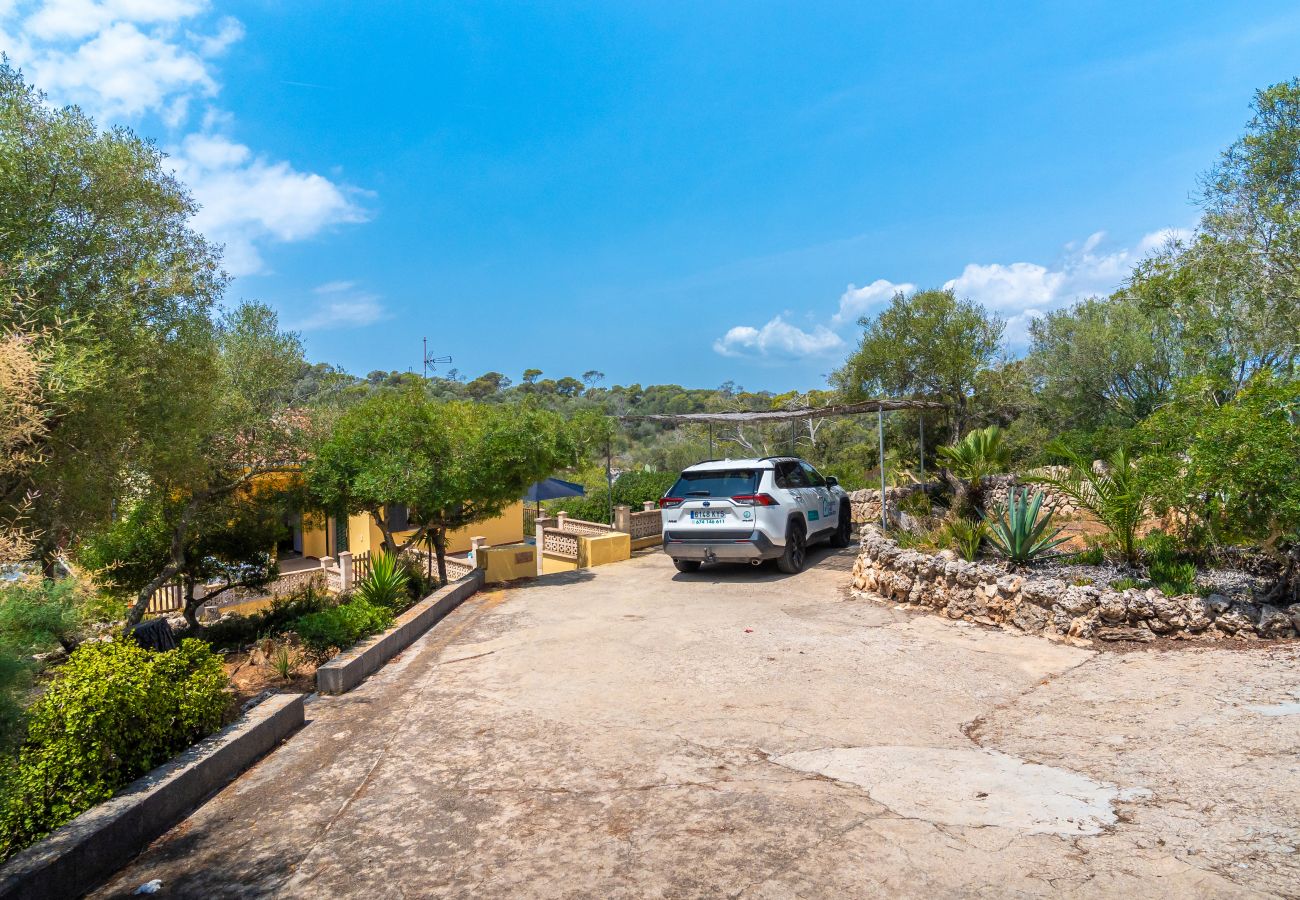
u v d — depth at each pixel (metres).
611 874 3.13
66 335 5.17
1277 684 4.79
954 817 3.42
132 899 3.24
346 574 15.84
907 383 20.98
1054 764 3.99
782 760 4.29
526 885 3.10
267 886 3.26
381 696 6.15
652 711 5.32
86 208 6.26
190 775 4.17
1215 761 3.78
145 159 6.77
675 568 12.66
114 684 4.25
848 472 20.97
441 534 12.40
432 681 6.49
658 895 2.94
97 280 6.18
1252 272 11.62
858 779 3.94
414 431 11.09
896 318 20.75
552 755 4.58
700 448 33.84
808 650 6.72
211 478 9.40
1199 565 7.27
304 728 5.46
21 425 4.19
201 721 4.75
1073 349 21.25
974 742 4.43
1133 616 6.23
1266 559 6.91
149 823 3.79
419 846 3.53
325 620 7.49
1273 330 11.87
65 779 3.86
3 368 4.09
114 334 6.14
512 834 3.58
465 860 3.36
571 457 12.83
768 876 3.02
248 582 12.11
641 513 16.95
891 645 6.74
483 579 12.30
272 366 10.71
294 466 11.01
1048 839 3.16
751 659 6.53
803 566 11.43
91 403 5.59
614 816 3.68
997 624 7.17
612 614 8.93
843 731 4.71
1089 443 19.17
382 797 4.14
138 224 6.71
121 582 10.39
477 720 5.36
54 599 3.87
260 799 4.24
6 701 3.31
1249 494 5.87
